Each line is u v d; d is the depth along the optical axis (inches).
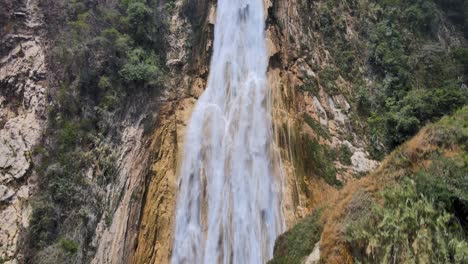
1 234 665.6
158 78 972.6
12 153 741.9
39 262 654.5
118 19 999.0
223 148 928.3
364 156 943.7
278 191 848.9
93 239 738.2
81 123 824.3
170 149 896.3
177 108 971.3
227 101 1015.0
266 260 780.0
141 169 849.5
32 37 870.4
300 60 1067.9
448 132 513.3
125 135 873.5
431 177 477.4
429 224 439.8
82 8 951.6
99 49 920.3
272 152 894.4
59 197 729.6
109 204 784.9
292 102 979.3
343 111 1019.9
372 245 472.1
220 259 804.0
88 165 792.3
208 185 880.3
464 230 432.8
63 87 837.2
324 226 577.6
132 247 775.7
